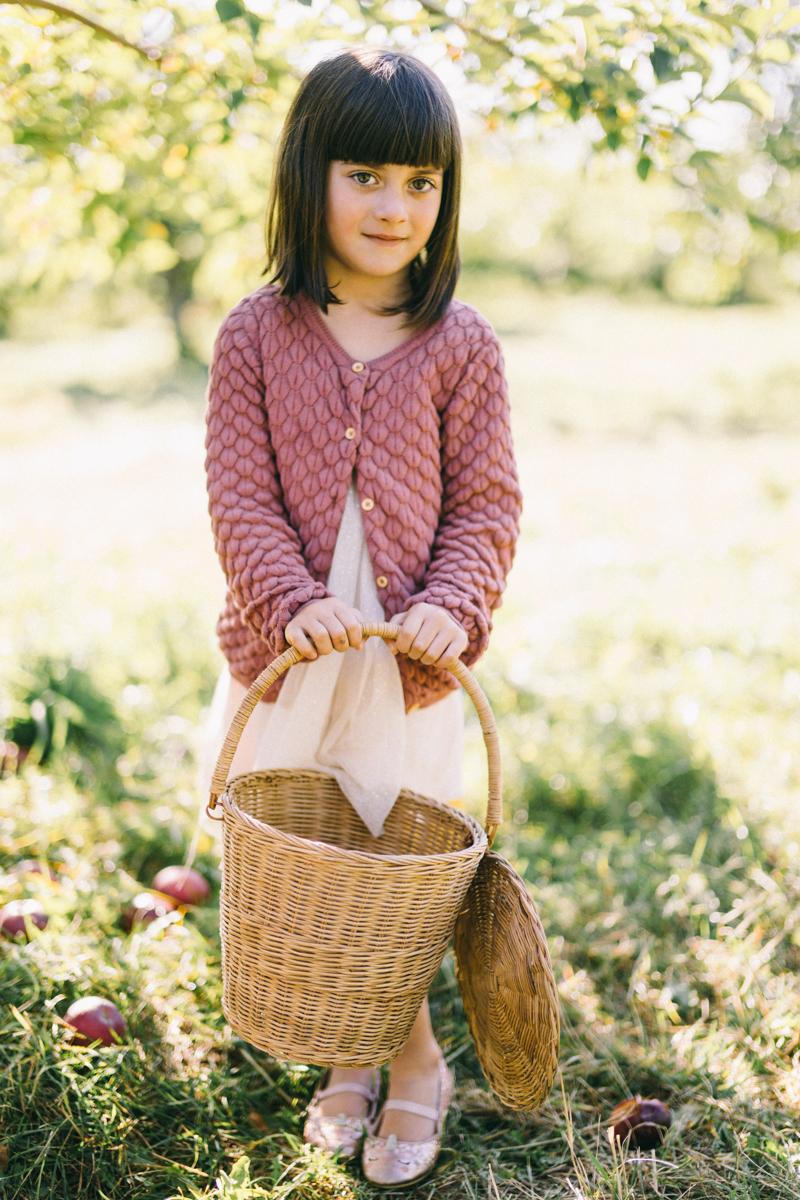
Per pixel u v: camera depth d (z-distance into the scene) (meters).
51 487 7.51
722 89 2.06
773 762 3.21
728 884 2.62
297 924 1.54
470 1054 2.11
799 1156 1.80
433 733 1.90
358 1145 1.85
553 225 24.06
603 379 14.07
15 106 2.53
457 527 1.82
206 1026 2.06
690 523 6.24
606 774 3.21
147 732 3.39
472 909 1.77
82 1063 1.84
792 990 2.25
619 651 4.09
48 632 3.83
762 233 2.74
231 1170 1.75
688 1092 1.97
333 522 1.75
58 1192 1.73
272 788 1.84
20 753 3.20
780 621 4.33
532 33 2.11
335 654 1.77
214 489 1.77
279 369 1.77
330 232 1.73
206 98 2.54
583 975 2.28
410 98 1.64
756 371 14.18
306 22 2.28
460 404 1.81
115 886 2.51
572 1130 1.83
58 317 25.42
